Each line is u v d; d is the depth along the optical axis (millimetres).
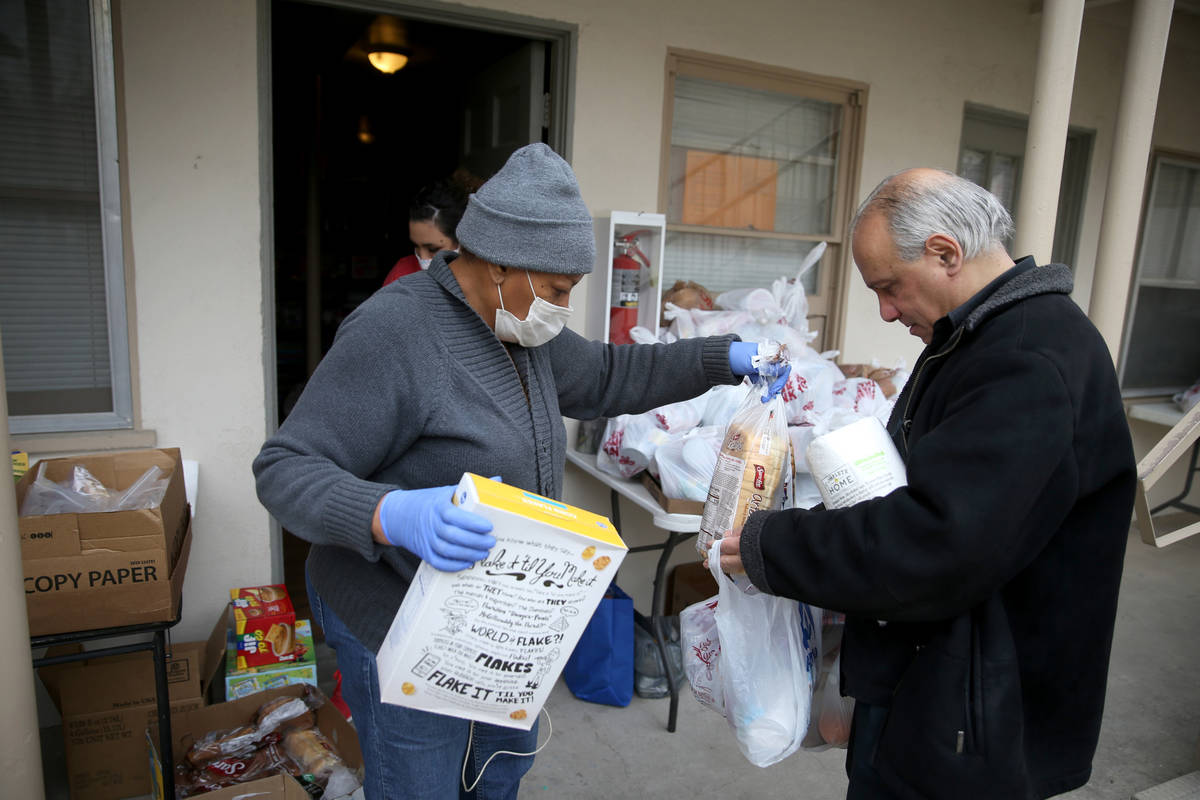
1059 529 1104
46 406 2191
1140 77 1932
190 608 2410
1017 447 972
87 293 2184
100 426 2229
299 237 4875
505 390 1270
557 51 2658
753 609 1306
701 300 2881
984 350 1060
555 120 2699
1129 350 4371
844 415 2271
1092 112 3814
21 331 2141
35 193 2096
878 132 3229
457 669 1037
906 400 1247
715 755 2273
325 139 5031
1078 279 4000
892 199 1142
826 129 3205
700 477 2113
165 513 1690
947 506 979
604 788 2109
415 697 1043
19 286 2121
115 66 2082
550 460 1352
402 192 5133
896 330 3486
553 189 1165
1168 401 4441
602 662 2447
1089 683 1133
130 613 1637
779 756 1309
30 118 2061
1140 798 1989
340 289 5145
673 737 2348
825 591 1078
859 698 1206
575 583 1042
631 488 2357
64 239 2143
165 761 1718
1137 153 1962
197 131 2195
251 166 2271
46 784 2064
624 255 2688
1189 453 4211
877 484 1144
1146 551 4008
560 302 1240
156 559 1636
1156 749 2373
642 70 2738
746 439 1387
